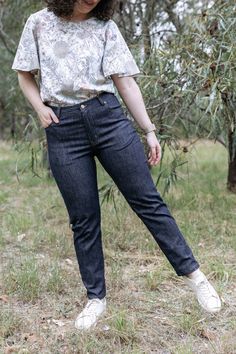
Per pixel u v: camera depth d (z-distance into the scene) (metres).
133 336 2.49
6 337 2.53
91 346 2.39
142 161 2.41
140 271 3.37
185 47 3.51
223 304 2.81
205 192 5.58
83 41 2.33
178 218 4.51
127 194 2.44
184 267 2.47
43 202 5.32
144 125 2.49
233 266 3.41
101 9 2.35
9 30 5.81
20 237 4.09
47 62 2.34
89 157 2.44
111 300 2.91
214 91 3.12
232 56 3.30
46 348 2.42
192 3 4.36
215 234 4.08
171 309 2.80
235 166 5.60
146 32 4.34
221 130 3.82
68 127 2.37
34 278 3.12
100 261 2.57
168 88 3.58
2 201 5.47
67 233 4.14
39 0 4.70
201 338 2.50
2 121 8.23
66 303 2.90
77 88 2.32
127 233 4.03
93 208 2.47
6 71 7.05
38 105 2.41
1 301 2.92
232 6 3.42
